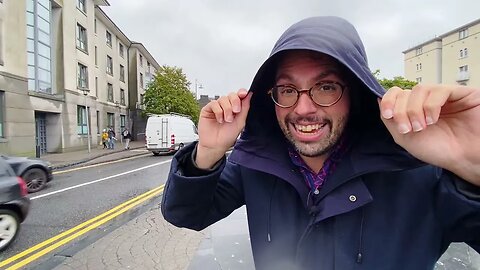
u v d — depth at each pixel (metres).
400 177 1.12
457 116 0.90
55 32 19.22
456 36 40.97
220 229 2.62
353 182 1.11
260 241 1.24
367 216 1.10
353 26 1.20
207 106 1.17
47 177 8.44
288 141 1.24
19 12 14.98
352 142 1.18
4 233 4.33
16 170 7.70
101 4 26.91
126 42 36.12
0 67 13.77
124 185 9.02
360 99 1.19
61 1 19.36
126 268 3.61
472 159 0.88
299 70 1.14
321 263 1.10
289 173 1.20
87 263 3.78
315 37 1.07
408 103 0.87
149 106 36.81
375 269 1.06
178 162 1.22
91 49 24.45
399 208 1.09
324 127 1.14
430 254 1.07
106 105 29.52
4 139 13.86
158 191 8.13
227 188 1.39
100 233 4.85
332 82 1.13
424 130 0.91
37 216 5.88
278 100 1.20
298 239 1.17
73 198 7.36
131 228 4.98
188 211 1.24
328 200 1.11
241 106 1.17
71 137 20.31
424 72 46.03
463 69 40.12
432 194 1.09
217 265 2.18
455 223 1.01
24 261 3.94
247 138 1.31
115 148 24.30
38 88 17.38
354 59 1.09
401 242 1.07
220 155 1.18
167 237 4.56
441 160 0.90
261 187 1.27
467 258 2.14
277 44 1.18
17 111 14.74
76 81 21.03
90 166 13.80
